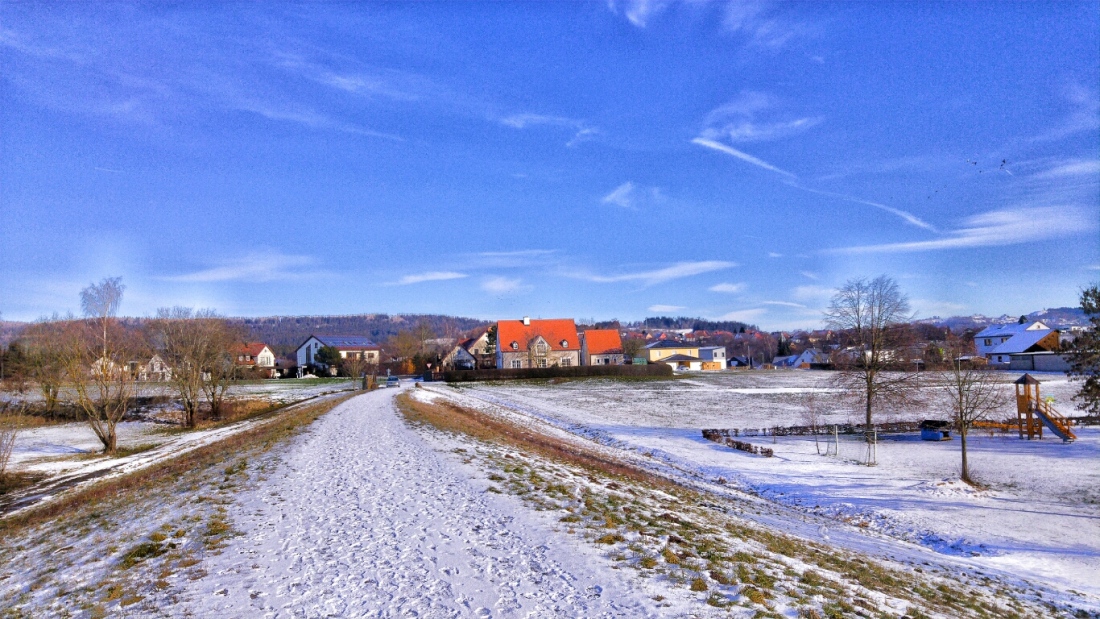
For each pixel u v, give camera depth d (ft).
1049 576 56.29
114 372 132.67
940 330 219.41
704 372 357.61
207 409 183.73
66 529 48.70
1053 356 306.35
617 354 359.05
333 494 52.54
